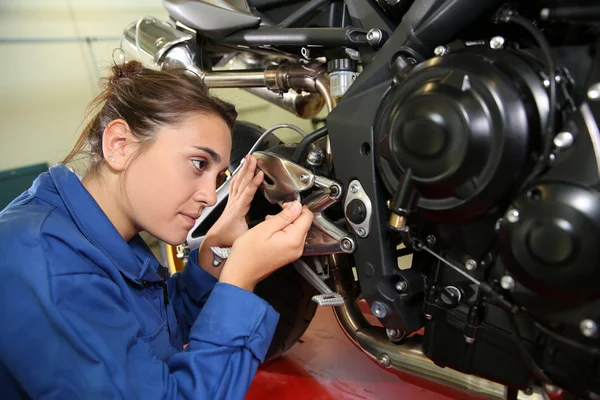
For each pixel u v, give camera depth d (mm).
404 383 1171
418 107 540
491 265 578
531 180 492
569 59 539
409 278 677
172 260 1396
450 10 597
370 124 657
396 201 577
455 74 523
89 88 2340
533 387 650
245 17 885
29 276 480
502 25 611
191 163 588
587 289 458
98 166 619
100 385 460
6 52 2107
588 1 483
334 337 1435
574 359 510
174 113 575
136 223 647
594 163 449
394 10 720
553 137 483
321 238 779
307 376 1242
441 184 540
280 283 1018
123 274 616
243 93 2652
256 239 645
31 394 471
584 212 442
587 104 466
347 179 707
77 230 574
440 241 639
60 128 2271
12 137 2162
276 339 1091
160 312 724
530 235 474
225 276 625
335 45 774
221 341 565
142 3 2492
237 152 1074
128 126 583
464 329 613
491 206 533
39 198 598
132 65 680
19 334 469
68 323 467
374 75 677
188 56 1069
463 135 508
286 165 791
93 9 2330
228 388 552
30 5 2152
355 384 1190
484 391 712
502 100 498
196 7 918
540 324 526
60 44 2244
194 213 625
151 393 499
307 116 1254
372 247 694
